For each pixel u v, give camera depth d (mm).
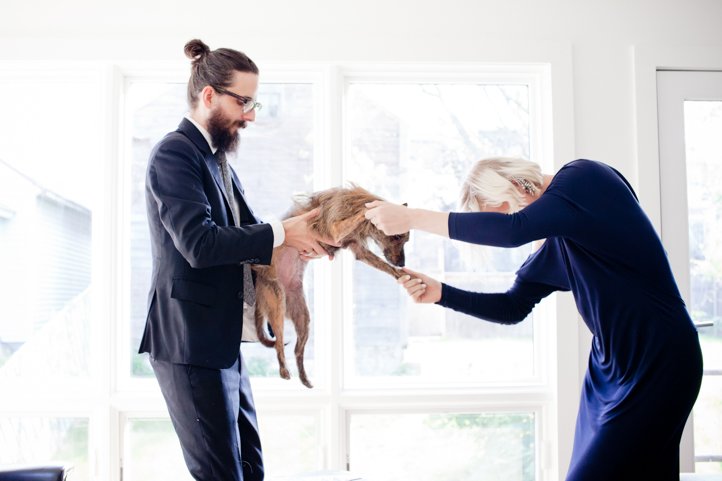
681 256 2781
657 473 1535
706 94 2812
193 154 1788
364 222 1959
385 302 2775
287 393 2625
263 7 2680
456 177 2832
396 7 2713
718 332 2801
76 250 2719
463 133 2834
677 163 2803
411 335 2785
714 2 2795
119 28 2641
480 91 2840
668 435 1532
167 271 1775
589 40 2762
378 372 2771
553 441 2688
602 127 2758
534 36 2742
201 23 2662
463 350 2799
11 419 2619
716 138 2830
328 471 2145
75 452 2625
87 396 2598
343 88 2766
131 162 2736
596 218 1596
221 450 1747
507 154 2840
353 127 2807
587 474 1570
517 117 2842
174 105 2752
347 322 2754
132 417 2613
